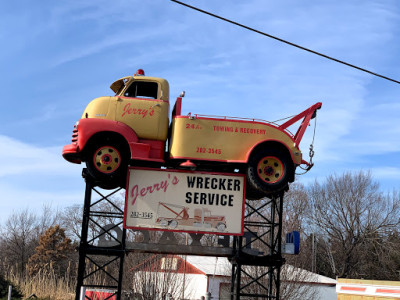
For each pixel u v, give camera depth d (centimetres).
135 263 2539
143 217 1292
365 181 4625
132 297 2238
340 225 4609
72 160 1338
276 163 1268
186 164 1242
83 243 1298
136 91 1328
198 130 1270
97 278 2967
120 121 1273
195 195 1308
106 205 4803
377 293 2370
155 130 1279
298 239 1367
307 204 4712
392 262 4381
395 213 4509
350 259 4500
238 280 1330
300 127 1327
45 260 5019
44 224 5941
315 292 2691
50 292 2819
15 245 5612
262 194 1391
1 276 2672
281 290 2233
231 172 1340
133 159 1234
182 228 1296
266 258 1340
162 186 1305
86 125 1234
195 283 3069
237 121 1279
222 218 1305
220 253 1350
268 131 1277
